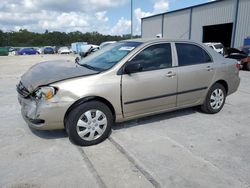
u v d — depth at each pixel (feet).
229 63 17.84
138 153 11.69
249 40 64.69
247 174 9.98
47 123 11.72
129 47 14.30
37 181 9.50
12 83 30.96
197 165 10.63
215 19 77.41
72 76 12.16
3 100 21.61
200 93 16.38
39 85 11.78
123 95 13.05
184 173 10.03
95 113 12.48
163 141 13.00
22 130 14.44
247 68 46.47
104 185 9.27
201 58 16.37
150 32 113.80
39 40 289.94
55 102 11.51
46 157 11.31
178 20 94.63
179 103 15.49
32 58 99.76
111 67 12.96
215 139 13.30
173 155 11.50
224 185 9.27
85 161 10.98
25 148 12.17
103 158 11.25
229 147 12.35
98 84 12.26
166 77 14.34
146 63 13.87
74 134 12.07
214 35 84.28
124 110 13.37
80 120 12.11
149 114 14.48
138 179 9.64
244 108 19.25
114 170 10.27
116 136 13.64
